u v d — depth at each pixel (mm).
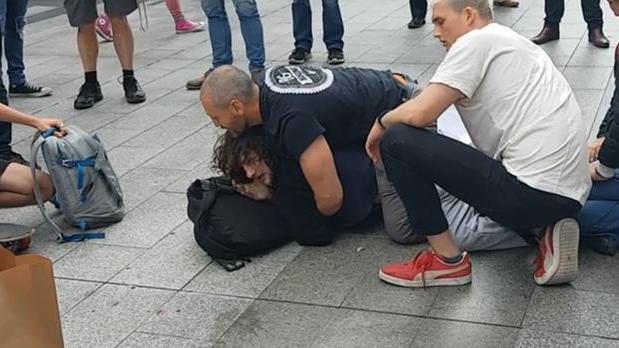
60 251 3953
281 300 3391
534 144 3107
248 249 3709
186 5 9727
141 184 4656
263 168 3691
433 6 3238
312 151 3490
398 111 3174
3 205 4062
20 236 3898
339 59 6684
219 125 3611
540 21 7668
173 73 6949
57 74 7184
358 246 3777
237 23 8500
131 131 5578
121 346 3172
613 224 3480
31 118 4117
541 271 3287
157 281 3619
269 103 3523
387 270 3426
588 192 3230
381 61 6719
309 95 3531
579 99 5371
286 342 3102
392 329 3125
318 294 3408
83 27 6074
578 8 8039
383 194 3701
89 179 4055
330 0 6586
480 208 3203
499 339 3012
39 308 1830
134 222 4195
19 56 6469
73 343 3211
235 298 3434
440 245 3322
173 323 3295
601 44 6586
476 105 3174
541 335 3018
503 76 3123
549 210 3143
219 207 3725
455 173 3131
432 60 6645
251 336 3162
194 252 3850
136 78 6805
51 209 4414
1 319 1779
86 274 3727
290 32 8000
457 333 3066
